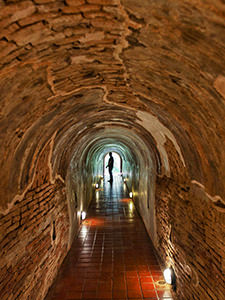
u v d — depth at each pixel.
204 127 2.68
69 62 2.39
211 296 3.08
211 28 1.52
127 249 7.10
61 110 3.72
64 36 1.92
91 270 5.86
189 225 3.92
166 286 5.13
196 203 3.61
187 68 2.12
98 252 6.90
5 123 2.52
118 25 1.84
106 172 33.34
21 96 2.42
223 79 1.88
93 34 1.96
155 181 6.88
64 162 6.36
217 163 2.75
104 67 2.67
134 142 9.43
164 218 5.72
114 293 4.91
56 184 5.61
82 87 3.20
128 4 1.57
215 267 2.97
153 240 7.20
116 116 5.92
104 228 9.03
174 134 3.96
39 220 4.23
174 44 1.91
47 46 1.97
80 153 8.95
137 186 11.74
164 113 3.64
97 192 17.16
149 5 1.55
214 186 2.95
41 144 3.98
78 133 6.55
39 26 1.70
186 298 4.02
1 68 1.88
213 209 3.03
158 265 6.10
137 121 5.57
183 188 4.28
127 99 4.01
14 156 3.04
